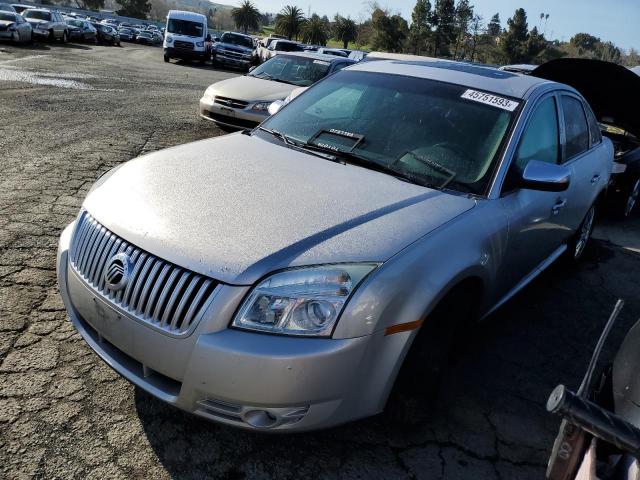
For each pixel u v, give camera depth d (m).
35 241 4.14
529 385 3.28
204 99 9.27
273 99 9.01
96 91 12.47
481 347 3.63
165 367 2.17
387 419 2.59
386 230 2.40
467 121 3.25
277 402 2.09
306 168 2.97
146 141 7.95
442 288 2.35
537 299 4.50
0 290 3.42
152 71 20.19
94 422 2.50
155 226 2.34
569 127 4.09
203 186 2.66
